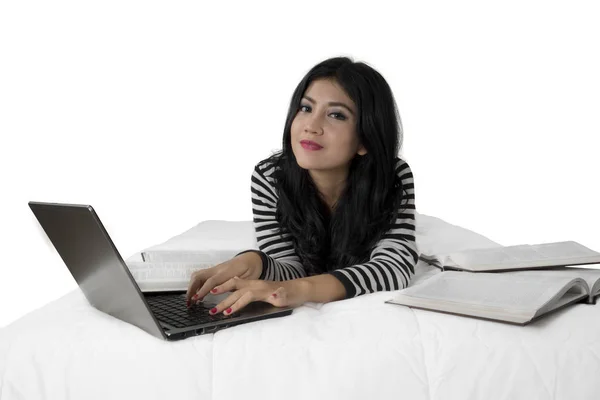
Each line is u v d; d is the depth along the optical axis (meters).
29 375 1.43
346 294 1.74
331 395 1.38
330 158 1.91
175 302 1.72
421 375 1.40
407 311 1.60
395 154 2.05
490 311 1.52
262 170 2.17
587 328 1.48
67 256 1.58
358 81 1.90
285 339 1.45
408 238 2.03
